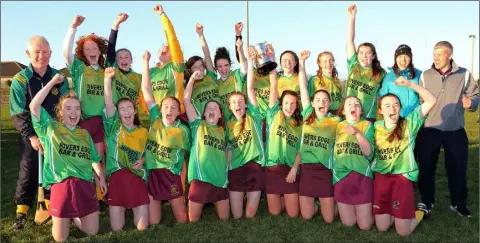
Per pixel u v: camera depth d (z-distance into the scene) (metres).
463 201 5.91
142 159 5.62
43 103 5.73
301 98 6.15
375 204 5.36
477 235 5.16
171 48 6.62
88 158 5.32
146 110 7.29
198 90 6.78
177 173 5.68
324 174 5.70
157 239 5.08
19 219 5.57
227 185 5.83
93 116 6.04
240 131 5.89
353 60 6.58
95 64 6.12
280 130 5.92
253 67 6.17
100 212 6.23
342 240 5.03
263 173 5.97
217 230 5.39
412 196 5.21
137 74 6.60
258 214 6.11
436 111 5.84
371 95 6.54
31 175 5.62
